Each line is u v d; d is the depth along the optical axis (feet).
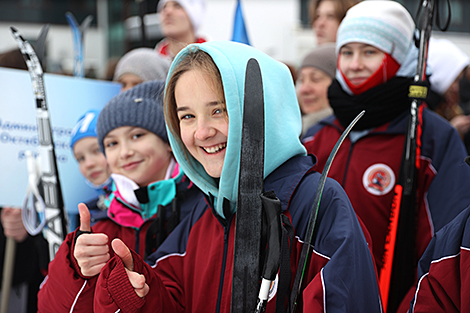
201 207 4.51
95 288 3.64
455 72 9.62
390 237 5.16
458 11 15.87
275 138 3.66
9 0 34.78
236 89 3.52
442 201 5.41
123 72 8.20
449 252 3.52
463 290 3.32
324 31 9.30
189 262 4.23
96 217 5.54
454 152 5.57
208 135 3.66
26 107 6.78
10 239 7.04
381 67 6.09
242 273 3.25
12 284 7.59
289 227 3.40
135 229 5.25
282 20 20.16
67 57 35.68
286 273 3.31
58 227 5.33
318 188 3.34
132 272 3.52
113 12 33.65
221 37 19.48
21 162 6.73
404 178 5.29
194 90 3.65
